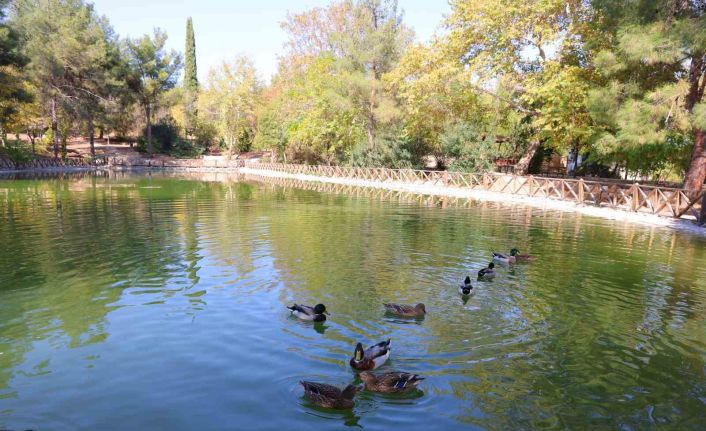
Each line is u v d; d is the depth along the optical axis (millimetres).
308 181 46938
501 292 10242
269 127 64438
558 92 26750
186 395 6066
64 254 13180
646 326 8516
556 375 6695
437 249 14344
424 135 45719
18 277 10984
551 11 28734
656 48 19250
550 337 7961
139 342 7562
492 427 5496
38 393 6094
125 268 11789
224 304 9281
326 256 13234
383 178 41500
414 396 6094
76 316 8641
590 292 10375
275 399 6004
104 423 5484
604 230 18188
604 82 26438
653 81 23438
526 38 30172
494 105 35594
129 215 20703
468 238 16188
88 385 6293
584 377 6664
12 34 41000
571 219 21000
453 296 9938
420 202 27562
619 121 21234
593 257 13633
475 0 31359
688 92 19938
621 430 5473
